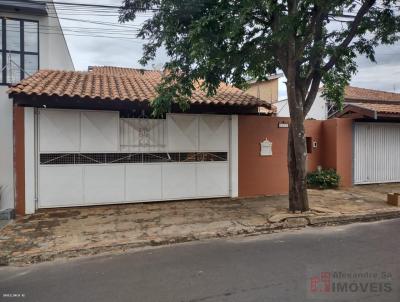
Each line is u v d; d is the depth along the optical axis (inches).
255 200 421.4
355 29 345.4
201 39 284.2
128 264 229.6
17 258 240.8
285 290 180.1
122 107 374.9
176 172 410.3
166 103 322.3
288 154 361.4
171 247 267.7
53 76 410.6
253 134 445.1
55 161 370.0
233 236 298.0
